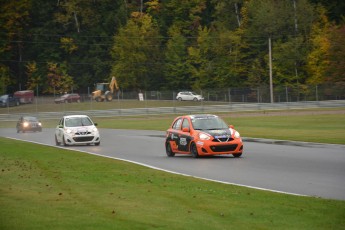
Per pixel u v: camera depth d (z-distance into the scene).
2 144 59.22
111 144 61.06
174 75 199.75
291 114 119.62
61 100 181.62
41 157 43.25
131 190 25.23
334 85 151.00
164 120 121.44
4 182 27.94
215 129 43.69
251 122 99.56
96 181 28.50
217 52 194.88
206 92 170.50
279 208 20.66
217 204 21.50
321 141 56.00
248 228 17.48
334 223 18.23
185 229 17.17
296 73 181.75
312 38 184.38
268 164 37.28
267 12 190.12
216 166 36.88
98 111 144.12
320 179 29.52
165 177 30.39
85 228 17.14
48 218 18.61
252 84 186.38
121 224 17.70
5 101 180.50
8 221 18.14
